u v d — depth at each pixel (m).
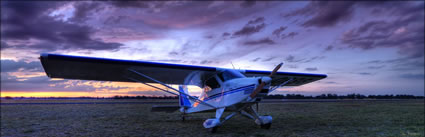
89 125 7.38
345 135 5.21
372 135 5.18
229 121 8.17
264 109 15.62
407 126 6.67
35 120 9.01
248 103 5.53
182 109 8.52
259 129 6.21
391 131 5.74
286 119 8.87
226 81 6.04
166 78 7.04
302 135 5.23
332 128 6.34
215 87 6.42
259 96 5.26
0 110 15.52
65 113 12.70
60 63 5.19
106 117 10.23
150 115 11.33
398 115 10.48
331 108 16.73
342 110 14.38
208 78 6.75
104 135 5.52
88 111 14.41
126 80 6.96
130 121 8.54
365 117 9.53
